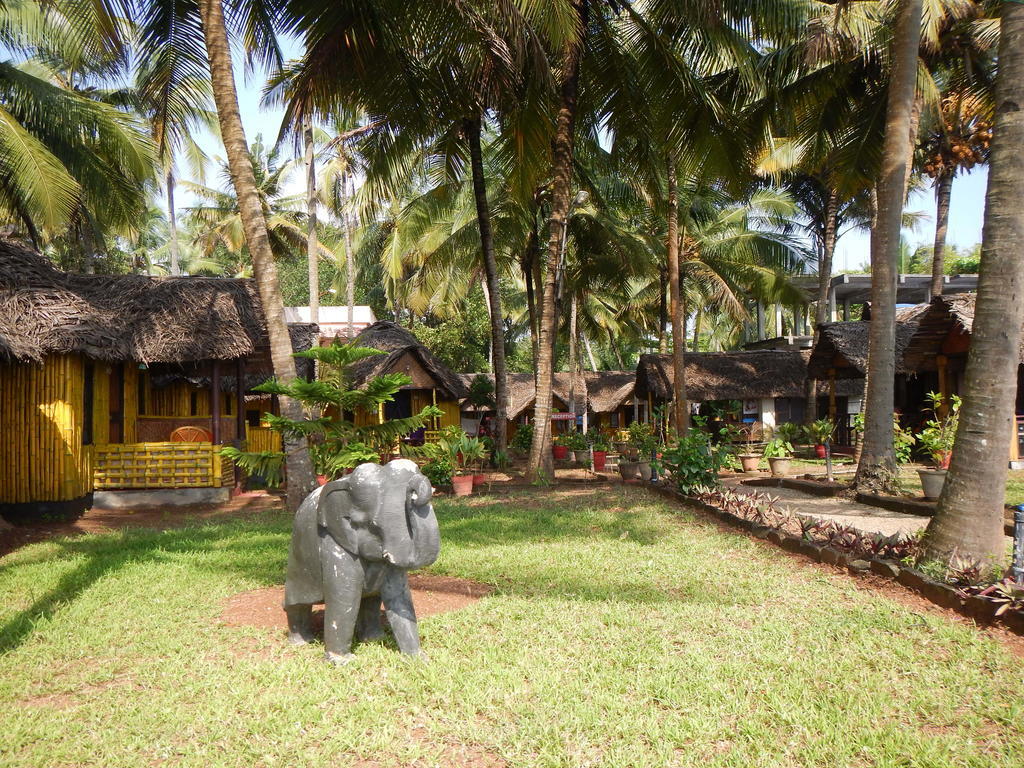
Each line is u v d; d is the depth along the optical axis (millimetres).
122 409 13086
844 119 15992
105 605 5551
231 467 12617
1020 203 5602
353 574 4168
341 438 6598
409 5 10062
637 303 30188
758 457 19031
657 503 10852
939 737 3281
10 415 10297
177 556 7289
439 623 4961
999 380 5672
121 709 3672
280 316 9812
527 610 5246
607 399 29078
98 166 16297
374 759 3195
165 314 11484
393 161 15125
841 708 3580
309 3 9891
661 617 5082
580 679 3961
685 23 11977
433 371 20109
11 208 16453
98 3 9477
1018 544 5164
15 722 3529
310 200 20188
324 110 11266
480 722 3506
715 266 24047
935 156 19922
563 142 13305
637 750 3191
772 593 5648
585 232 20500
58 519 10258
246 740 3348
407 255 24031
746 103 15703
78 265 25297
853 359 18344
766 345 29094
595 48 13227
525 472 15258
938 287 20875
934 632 4617
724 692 3756
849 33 12766
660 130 13695
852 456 20672
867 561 6262
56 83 20781
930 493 10273
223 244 39625
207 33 9492
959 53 15211
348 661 4219
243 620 5188
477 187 16172
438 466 12547
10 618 5199
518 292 35219
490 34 10211
